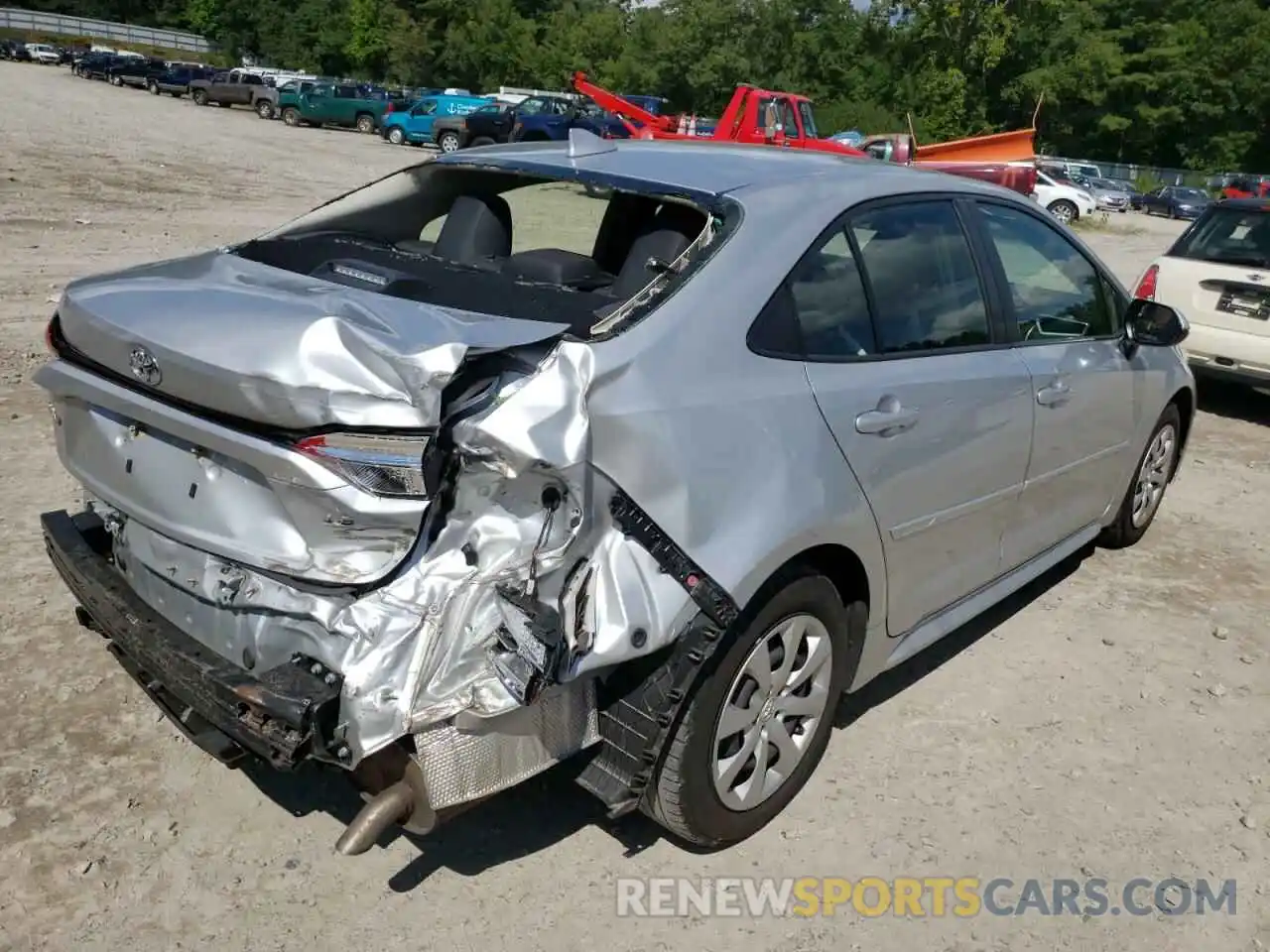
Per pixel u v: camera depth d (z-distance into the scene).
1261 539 5.83
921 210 3.61
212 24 79.44
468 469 2.33
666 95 71.38
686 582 2.58
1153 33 72.19
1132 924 2.96
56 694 3.54
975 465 3.63
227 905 2.76
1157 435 5.31
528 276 3.26
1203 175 59.53
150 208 14.71
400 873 2.92
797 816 3.28
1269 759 3.76
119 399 2.71
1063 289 4.33
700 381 2.70
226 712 2.44
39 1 89.56
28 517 4.80
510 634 2.31
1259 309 7.88
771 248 3.00
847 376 3.10
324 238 3.65
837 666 3.26
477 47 74.38
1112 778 3.58
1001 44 54.38
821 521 2.91
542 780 3.35
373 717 2.26
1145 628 4.68
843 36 66.56
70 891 2.76
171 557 2.72
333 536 2.36
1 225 12.18
